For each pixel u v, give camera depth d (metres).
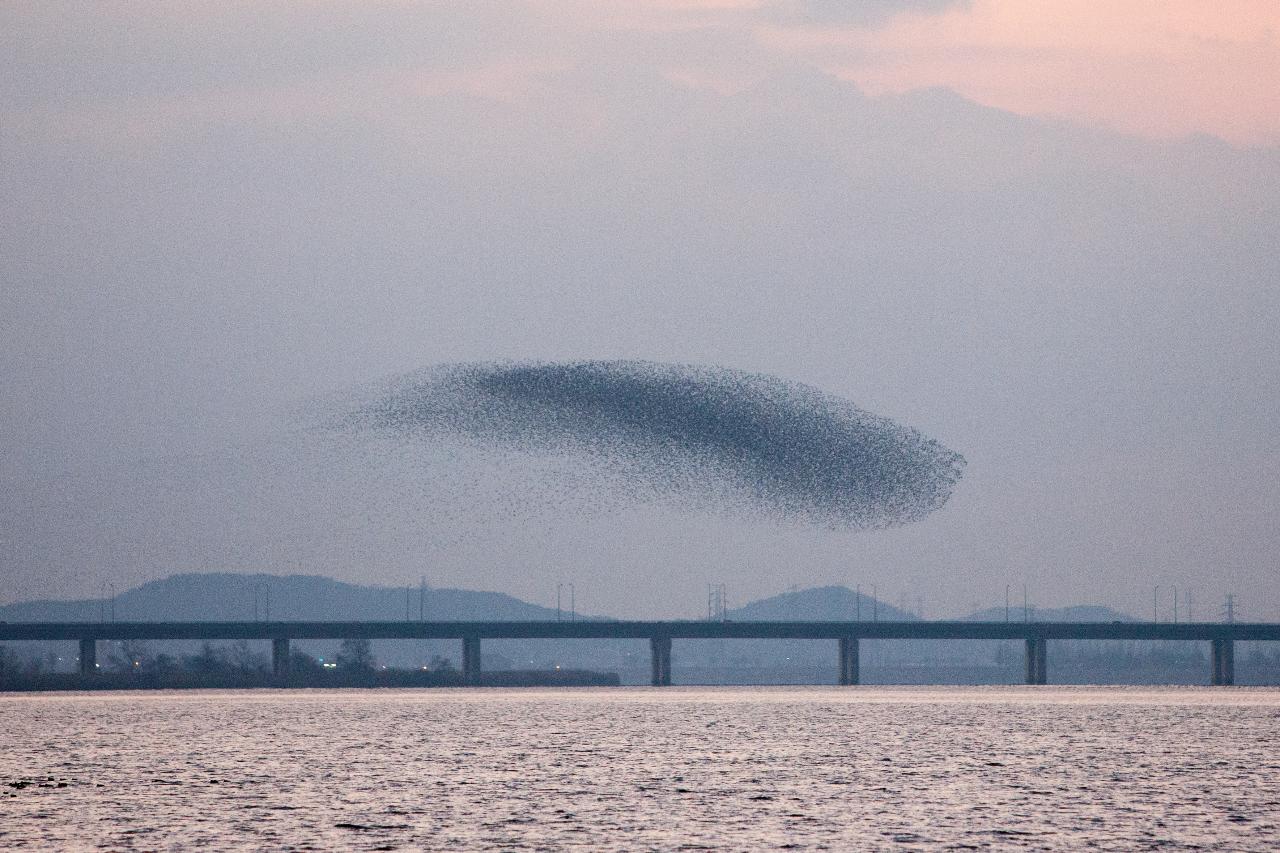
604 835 86.06
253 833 86.75
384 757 132.25
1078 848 82.25
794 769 120.94
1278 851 81.62
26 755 136.38
